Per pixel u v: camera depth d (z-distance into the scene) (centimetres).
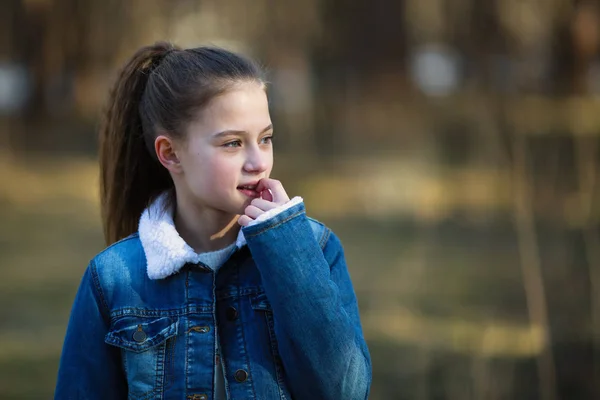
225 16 2016
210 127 254
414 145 1775
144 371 254
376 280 938
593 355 534
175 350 255
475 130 1180
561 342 546
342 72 2125
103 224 295
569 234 592
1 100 2131
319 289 244
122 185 288
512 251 984
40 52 2070
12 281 988
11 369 687
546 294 576
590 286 566
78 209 1452
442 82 1684
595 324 551
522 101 1070
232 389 253
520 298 792
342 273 271
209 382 253
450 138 1388
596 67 1300
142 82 281
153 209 271
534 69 1300
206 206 266
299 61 2109
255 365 255
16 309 870
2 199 1518
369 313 802
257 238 245
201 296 258
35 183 1666
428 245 1059
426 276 915
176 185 270
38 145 2000
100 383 259
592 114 790
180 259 257
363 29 2145
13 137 2027
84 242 1218
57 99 2105
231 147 254
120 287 262
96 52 2034
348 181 1539
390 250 1088
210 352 254
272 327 258
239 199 256
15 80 2105
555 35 1306
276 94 2061
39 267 1063
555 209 619
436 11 1648
